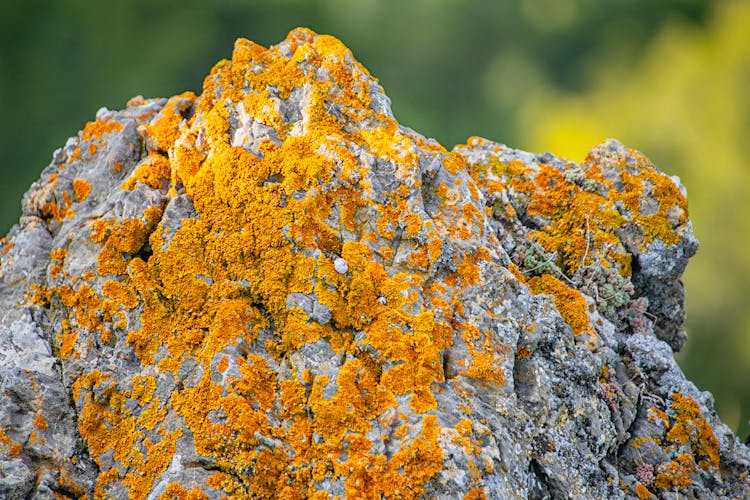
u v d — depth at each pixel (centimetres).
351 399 685
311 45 827
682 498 770
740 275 3731
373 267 728
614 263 849
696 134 4347
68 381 729
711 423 820
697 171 4269
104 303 743
